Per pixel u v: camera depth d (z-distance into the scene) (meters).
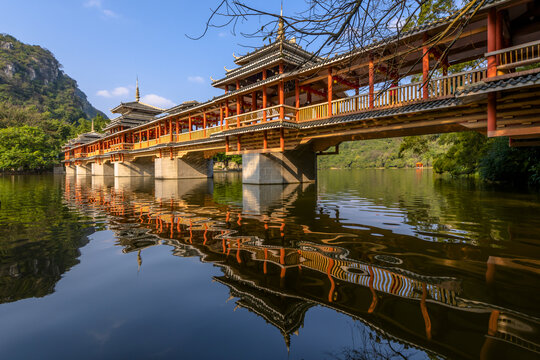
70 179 35.41
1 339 2.55
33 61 148.88
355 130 13.91
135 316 2.94
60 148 72.12
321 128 15.30
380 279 3.71
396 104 11.66
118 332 2.65
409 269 4.04
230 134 19.09
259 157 18.62
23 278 3.97
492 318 2.76
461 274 3.83
